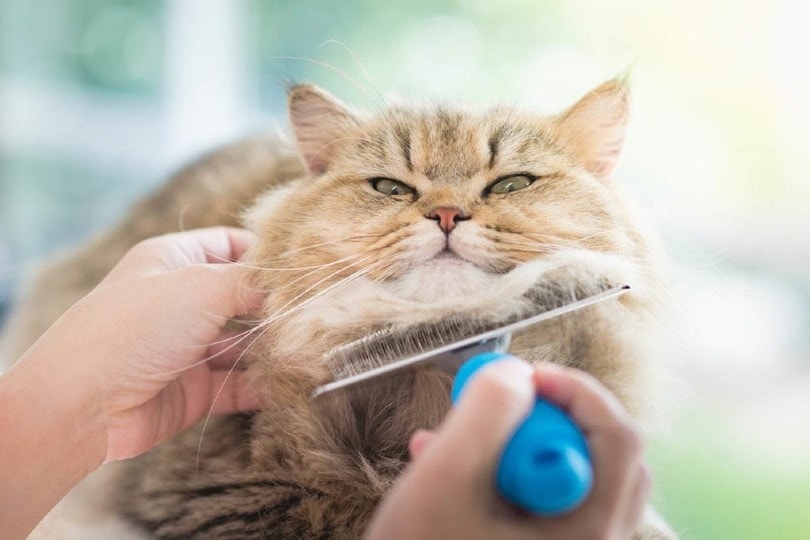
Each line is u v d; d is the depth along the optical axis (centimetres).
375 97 136
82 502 126
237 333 113
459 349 82
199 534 108
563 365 94
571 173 114
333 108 128
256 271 109
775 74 194
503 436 56
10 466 91
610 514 58
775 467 164
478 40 212
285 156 161
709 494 154
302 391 104
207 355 116
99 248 177
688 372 137
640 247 111
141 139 267
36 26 270
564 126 122
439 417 97
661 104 196
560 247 100
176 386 114
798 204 191
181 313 101
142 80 268
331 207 114
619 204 115
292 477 103
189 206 161
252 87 257
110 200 254
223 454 113
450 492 56
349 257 103
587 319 93
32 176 267
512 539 56
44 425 93
